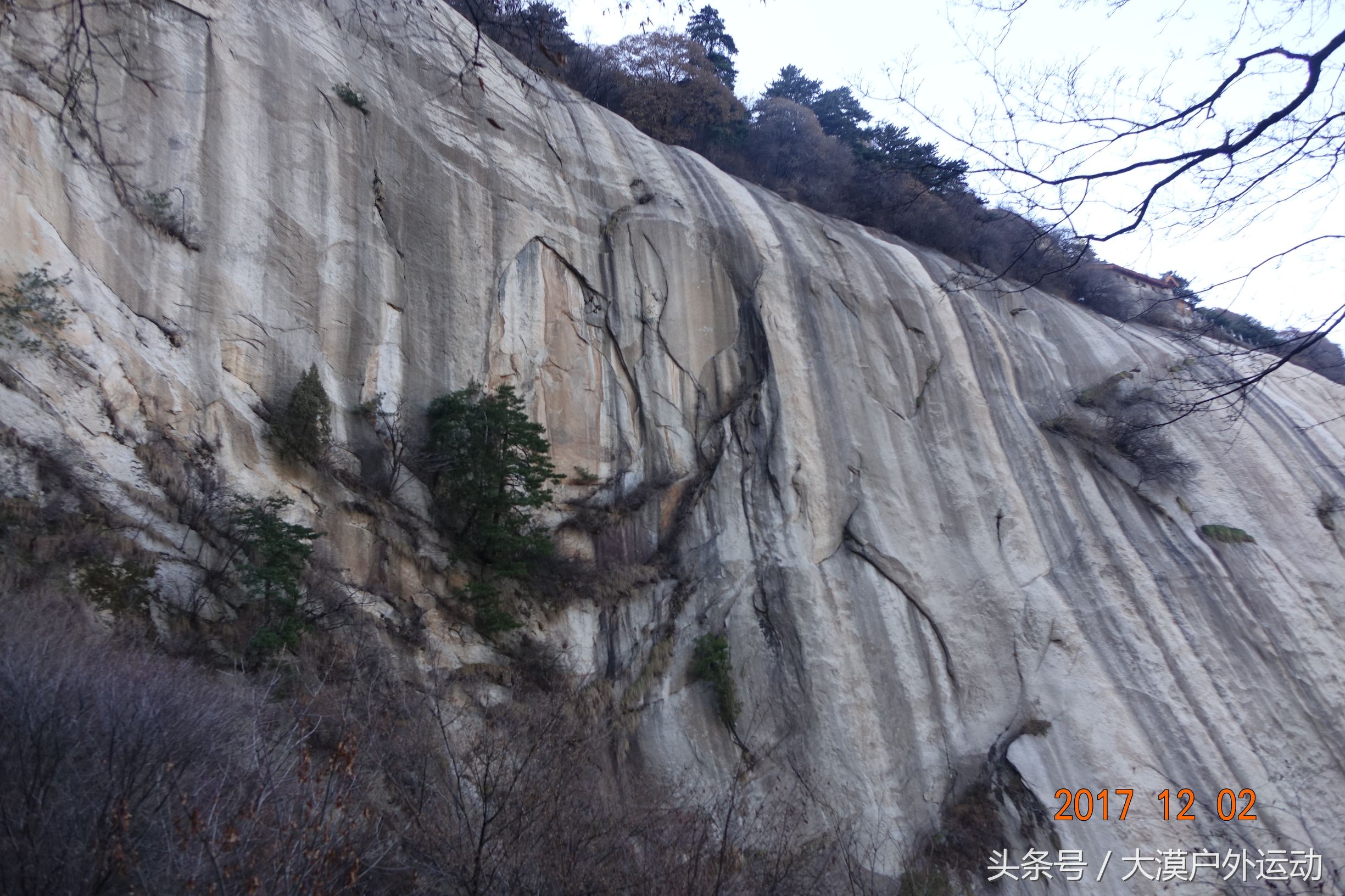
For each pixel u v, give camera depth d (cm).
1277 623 1847
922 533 1766
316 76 1522
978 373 2117
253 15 1472
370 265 1484
